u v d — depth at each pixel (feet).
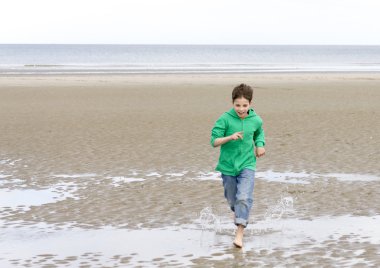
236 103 23.38
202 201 29.99
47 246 22.82
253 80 138.92
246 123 23.56
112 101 87.40
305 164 40.19
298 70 206.28
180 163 40.98
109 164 40.91
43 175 37.50
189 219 26.61
